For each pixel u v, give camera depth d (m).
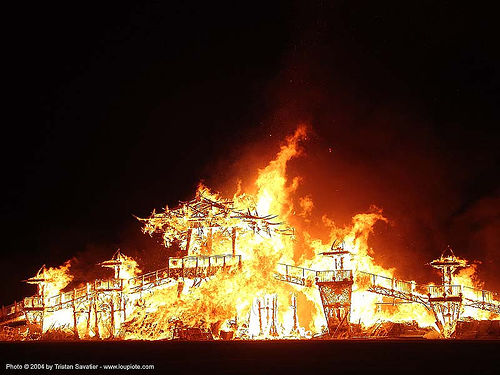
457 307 40.03
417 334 41.44
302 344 32.09
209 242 44.56
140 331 43.00
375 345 30.62
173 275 43.00
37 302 44.84
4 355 27.16
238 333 42.00
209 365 22.25
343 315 40.53
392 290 41.31
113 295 43.81
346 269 41.62
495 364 21.55
